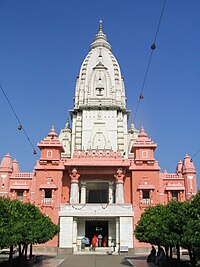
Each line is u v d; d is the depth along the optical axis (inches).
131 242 1563.7
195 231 659.4
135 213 1723.7
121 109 2551.7
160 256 1012.5
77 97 2625.5
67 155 2534.5
